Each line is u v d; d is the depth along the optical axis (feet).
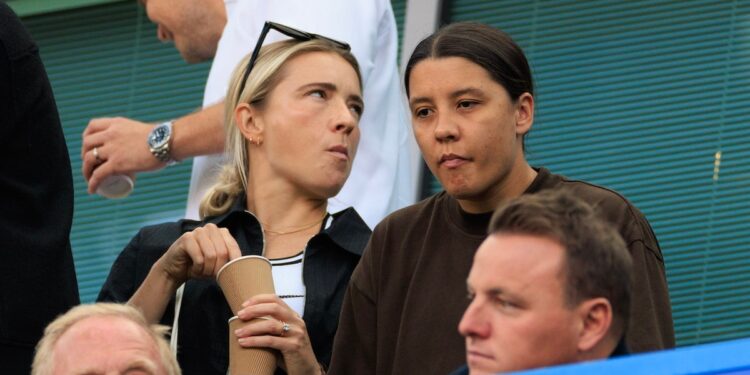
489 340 43.60
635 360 38.17
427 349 55.06
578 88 82.89
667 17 82.23
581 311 43.55
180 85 92.84
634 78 82.07
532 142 82.79
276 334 59.72
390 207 71.72
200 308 63.46
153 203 90.94
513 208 44.47
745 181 79.30
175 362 55.16
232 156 66.80
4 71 63.41
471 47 55.83
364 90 72.43
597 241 43.75
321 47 67.15
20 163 63.77
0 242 62.90
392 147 72.79
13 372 62.54
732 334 77.97
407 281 56.59
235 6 74.74
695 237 79.41
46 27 96.43
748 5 81.05
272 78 66.33
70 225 64.75
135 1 94.68
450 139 55.42
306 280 63.46
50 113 64.85
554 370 38.06
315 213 65.82
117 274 66.23
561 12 84.23
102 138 72.64
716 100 80.59
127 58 94.22
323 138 65.62
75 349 54.13
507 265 43.70
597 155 81.82
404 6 87.61
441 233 56.49
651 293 53.11
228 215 65.46
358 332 57.57
